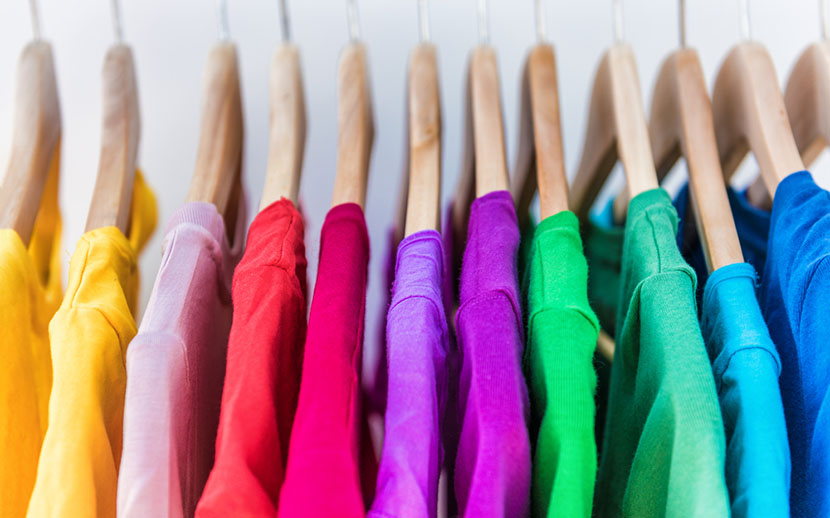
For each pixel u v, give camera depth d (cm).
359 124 63
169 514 47
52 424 49
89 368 50
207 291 56
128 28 88
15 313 55
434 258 55
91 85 89
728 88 67
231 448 46
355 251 55
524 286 61
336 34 89
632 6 89
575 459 47
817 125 64
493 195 59
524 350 54
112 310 53
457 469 54
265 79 90
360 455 55
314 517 44
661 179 72
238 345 50
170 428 48
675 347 49
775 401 49
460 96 91
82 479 48
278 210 57
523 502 47
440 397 52
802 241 54
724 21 89
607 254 77
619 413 59
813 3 88
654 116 71
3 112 89
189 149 91
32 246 67
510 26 90
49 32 88
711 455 46
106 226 59
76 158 91
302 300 56
